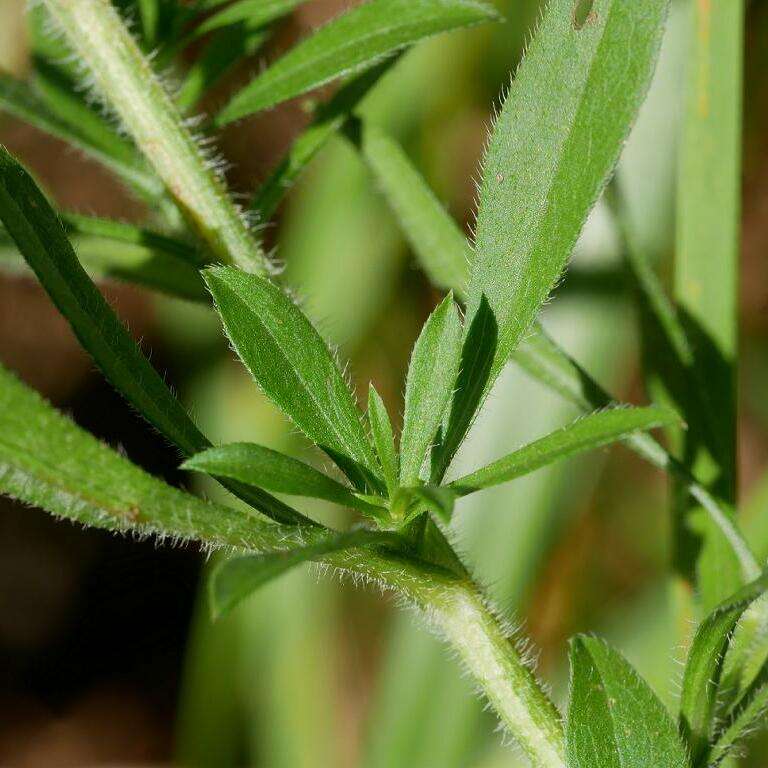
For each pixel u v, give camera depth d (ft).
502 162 0.56
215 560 1.15
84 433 0.51
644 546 1.11
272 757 1.09
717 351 0.67
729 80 0.67
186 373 1.18
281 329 0.55
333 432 0.55
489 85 1.10
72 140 0.67
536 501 0.94
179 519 0.52
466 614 0.57
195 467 0.52
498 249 0.56
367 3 0.62
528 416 0.91
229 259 0.63
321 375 0.55
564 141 0.56
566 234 0.55
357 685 1.18
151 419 0.54
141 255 0.65
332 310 1.12
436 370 0.54
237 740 1.11
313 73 0.62
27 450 0.51
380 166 0.68
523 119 0.56
